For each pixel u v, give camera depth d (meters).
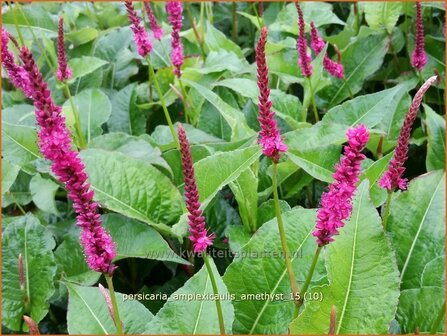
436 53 0.56
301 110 0.49
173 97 0.55
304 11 0.62
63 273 0.38
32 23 0.64
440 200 0.36
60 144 0.24
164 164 0.42
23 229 0.38
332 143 0.39
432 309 0.32
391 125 0.47
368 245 0.28
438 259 0.34
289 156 0.38
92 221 0.26
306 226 0.34
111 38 0.65
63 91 0.59
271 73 0.53
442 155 0.44
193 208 0.26
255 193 0.38
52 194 0.45
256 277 0.33
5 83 0.65
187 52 0.62
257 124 0.50
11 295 0.36
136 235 0.37
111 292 0.27
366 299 0.27
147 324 0.30
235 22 0.71
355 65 0.56
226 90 0.53
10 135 0.45
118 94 0.55
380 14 0.57
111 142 0.43
